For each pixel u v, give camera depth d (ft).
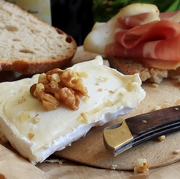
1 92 1.30
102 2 2.17
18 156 1.11
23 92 1.27
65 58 1.70
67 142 1.16
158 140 1.23
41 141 1.12
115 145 1.11
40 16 1.99
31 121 1.16
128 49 1.65
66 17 2.22
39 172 1.06
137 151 1.19
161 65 1.57
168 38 1.57
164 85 1.57
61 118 1.17
